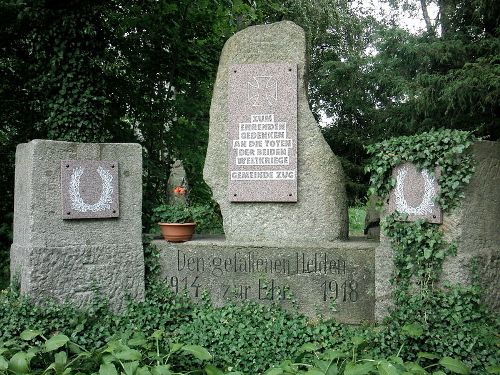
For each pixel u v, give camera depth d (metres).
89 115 8.34
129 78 9.34
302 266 5.40
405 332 4.48
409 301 4.75
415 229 4.78
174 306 5.51
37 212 5.06
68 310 5.10
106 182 5.36
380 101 12.14
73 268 5.20
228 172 5.83
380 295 5.03
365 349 4.67
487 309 4.73
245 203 5.82
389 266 4.98
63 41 8.09
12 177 8.73
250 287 5.50
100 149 5.36
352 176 11.61
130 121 9.70
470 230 4.71
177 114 9.84
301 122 5.75
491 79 8.02
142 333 4.93
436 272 4.73
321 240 5.68
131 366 3.74
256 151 5.78
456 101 8.72
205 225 7.12
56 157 5.15
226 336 5.05
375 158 5.04
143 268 5.55
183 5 9.40
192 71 9.91
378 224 6.27
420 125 10.02
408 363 3.91
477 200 4.76
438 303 4.67
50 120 8.17
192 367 4.42
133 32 9.41
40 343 4.70
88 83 8.34
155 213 5.86
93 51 8.41
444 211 4.71
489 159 4.82
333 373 3.73
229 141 5.83
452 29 10.32
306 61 5.83
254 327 5.19
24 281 5.09
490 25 9.73
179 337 5.09
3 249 8.09
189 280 5.63
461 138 4.57
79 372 3.78
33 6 7.91
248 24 11.05
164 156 9.91
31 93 8.51
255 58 5.84
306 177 5.72
